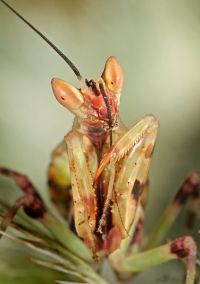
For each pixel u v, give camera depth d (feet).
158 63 0.31
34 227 0.22
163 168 0.30
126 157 0.21
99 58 0.31
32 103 0.30
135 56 0.31
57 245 0.22
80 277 0.21
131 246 0.23
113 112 0.20
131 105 0.30
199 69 0.31
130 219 0.22
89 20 0.31
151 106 0.30
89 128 0.20
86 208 0.21
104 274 0.25
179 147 0.30
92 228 0.21
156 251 0.22
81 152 0.21
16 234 0.22
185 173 0.30
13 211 0.21
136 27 0.31
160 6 0.31
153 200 0.29
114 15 0.31
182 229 0.27
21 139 0.29
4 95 0.30
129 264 0.23
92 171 0.21
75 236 0.23
